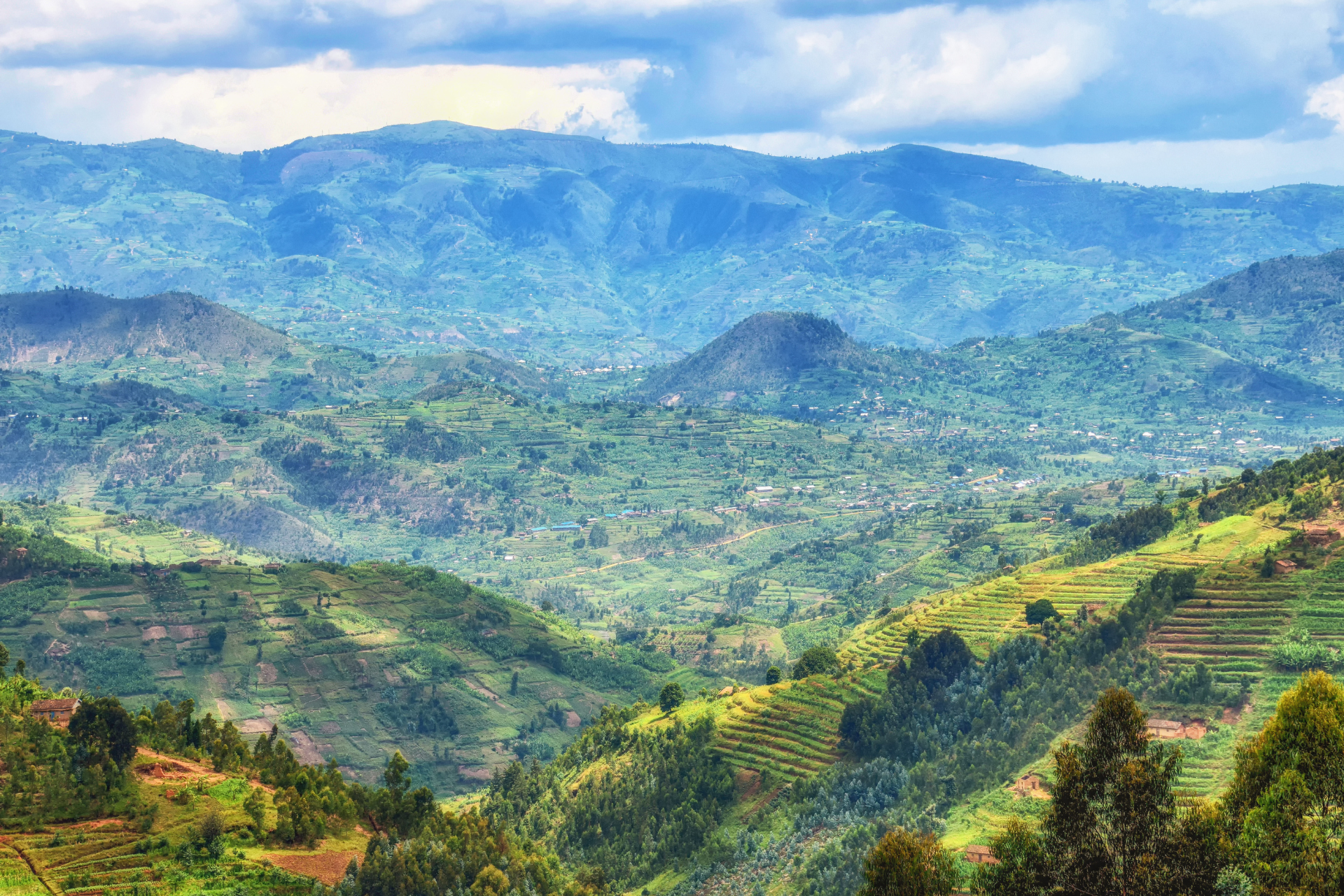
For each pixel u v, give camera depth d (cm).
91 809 14300
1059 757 9056
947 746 19175
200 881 13225
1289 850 8369
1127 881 8600
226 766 16825
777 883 16725
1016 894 8956
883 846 9219
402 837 16175
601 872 17075
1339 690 8919
